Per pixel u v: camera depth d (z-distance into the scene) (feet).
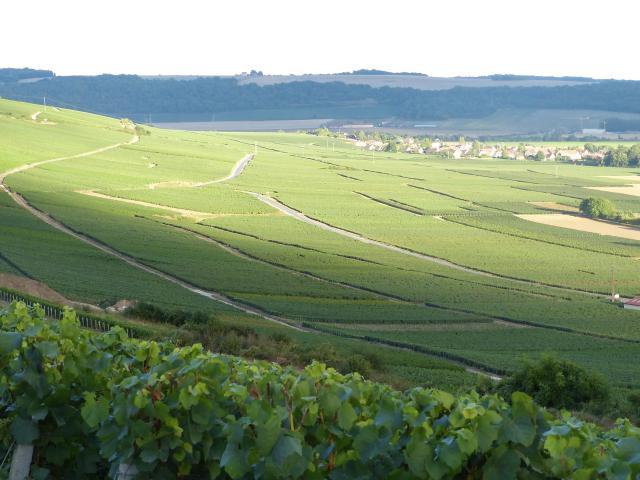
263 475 25.76
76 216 453.58
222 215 548.72
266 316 281.74
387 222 582.35
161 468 29.25
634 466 22.53
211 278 339.57
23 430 30.89
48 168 621.72
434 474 24.22
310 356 158.20
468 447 23.81
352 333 262.88
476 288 390.63
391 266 424.87
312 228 531.09
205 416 28.17
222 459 26.37
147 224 467.93
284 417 26.14
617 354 272.31
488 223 606.14
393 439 25.85
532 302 368.89
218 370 30.25
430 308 333.42
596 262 489.26
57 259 325.62
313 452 26.76
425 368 200.23
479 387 146.00
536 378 134.21
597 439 25.91
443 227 581.12
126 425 28.78
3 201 463.42
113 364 33.32
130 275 320.29
